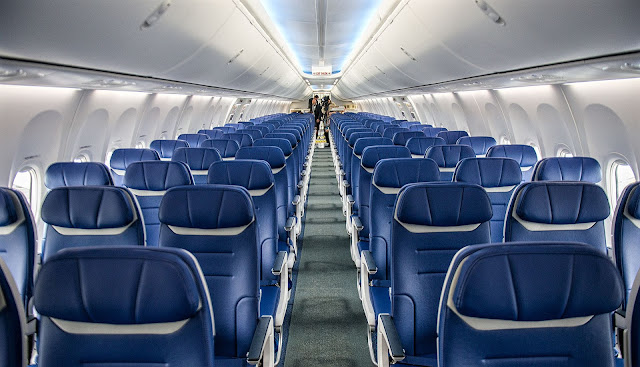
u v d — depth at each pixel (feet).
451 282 4.10
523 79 17.33
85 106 17.15
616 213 7.57
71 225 7.82
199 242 7.20
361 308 12.93
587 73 13.28
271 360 7.57
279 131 26.12
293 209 17.78
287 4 19.76
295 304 13.21
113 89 18.06
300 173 22.79
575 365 4.10
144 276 3.91
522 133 24.18
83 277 3.89
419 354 7.40
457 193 7.16
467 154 16.14
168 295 3.93
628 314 4.45
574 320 4.08
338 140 33.40
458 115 35.86
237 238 7.18
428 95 40.75
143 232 8.23
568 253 3.84
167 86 21.63
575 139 17.78
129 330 4.15
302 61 47.42
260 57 28.55
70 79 13.46
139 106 23.57
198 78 22.98
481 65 17.76
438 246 7.39
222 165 10.53
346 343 10.97
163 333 4.17
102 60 12.73
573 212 7.44
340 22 23.94
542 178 12.04
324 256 17.51
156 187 11.36
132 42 12.52
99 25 10.23
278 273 9.61
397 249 7.36
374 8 21.34
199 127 41.73
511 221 7.82
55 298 3.91
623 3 8.24
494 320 4.06
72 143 17.25
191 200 6.95
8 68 10.32
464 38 15.78
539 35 11.82
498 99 24.62
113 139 22.27
